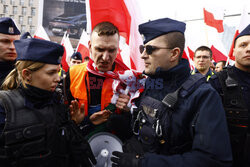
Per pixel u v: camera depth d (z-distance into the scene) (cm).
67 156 106
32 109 99
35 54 98
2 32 157
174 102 96
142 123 108
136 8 197
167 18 108
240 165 118
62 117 112
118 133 145
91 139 134
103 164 129
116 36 137
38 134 97
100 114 140
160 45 103
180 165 82
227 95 121
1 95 97
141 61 203
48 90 105
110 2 184
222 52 450
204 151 83
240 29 259
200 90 94
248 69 125
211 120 87
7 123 91
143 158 93
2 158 89
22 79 102
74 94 151
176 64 107
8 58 163
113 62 157
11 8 4612
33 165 94
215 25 447
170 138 98
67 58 539
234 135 117
